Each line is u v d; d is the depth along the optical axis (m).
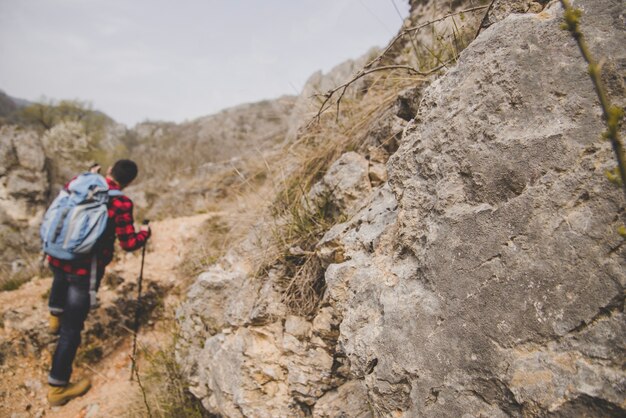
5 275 5.68
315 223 2.50
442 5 3.11
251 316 2.39
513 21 1.34
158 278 4.47
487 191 1.28
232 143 14.83
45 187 9.66
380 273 1.56
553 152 1.17
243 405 2.18
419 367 1.30
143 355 3.97
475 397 1.18
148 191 10.77
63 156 17.44
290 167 3.26
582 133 1.14
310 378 2.07
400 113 2.43
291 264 2.50
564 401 1.02
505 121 1.28
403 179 1.56
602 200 1.08
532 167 1.20
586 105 1.15
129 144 35.12
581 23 1.19
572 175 1.14
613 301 1.01
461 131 1.37
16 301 4.30
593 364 1.00
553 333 1.08
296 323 2.24
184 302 3.24
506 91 1.29
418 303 1.36
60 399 3.48
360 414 1.82
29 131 10.29
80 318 3.32
